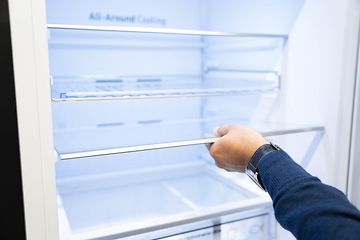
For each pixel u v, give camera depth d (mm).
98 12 1254
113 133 1386
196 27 1478
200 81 1562
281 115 1147
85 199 1205
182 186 1339
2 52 821
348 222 477
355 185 903
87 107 1326
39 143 591
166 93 1001
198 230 896
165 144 778
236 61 1363
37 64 571
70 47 1243
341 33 886
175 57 1471
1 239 900
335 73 917
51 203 615
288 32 1085
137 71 1389
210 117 1566
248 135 710
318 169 999
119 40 1328
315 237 490
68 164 1308
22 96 569
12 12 546
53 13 1174
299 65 1050
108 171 1381
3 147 875
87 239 780
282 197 545
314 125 1002
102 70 1315
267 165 607
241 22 1299
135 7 1317
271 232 1016
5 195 892
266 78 1206
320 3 948
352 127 899
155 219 875
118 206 1139
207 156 1520
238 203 982
